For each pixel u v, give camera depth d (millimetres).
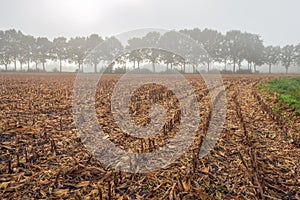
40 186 3516
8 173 3859
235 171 3998
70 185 3521
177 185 3506
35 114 7766
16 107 8727
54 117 7371
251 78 29828
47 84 18344
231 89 16219
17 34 68875
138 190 3461
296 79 24234
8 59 70125
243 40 69688
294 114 7871
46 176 3773
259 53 72500
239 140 5523
